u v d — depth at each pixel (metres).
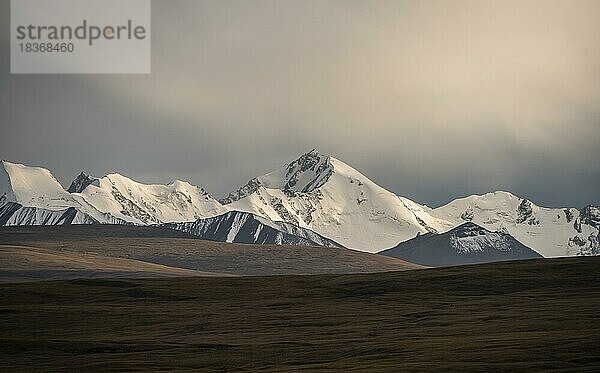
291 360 141.25
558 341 138.25
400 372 116.50
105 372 136.00
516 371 115.12
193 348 159.00
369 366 124.25
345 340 159.88
